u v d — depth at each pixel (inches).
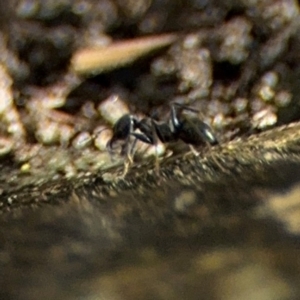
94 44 2.8
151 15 2.8
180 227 2.9
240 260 2.8
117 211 2.9
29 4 2.7
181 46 2.9
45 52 2.8
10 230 2.9
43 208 2.9
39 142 2.9
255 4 2.9
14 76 2.8
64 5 2.7
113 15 2.8
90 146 2.9
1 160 2.9
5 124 2.9
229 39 2.9
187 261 2.8
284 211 2.9
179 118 2.9
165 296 2.8
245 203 2.9
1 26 2.7
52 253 2.9
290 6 2.9
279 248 2.8
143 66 2.9
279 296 2.7
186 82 2.9
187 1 2.8
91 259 2.8
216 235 2.9
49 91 2.9
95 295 2.8
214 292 2.8
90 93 2.9
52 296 2.8
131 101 2.9
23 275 2.8
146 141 2.9
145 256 2.8
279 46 2.9
